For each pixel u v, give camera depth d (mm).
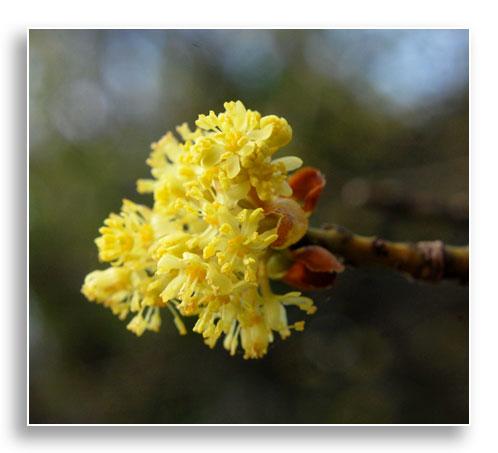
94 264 413
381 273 423
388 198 262
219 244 174
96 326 416
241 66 387
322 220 397
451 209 260
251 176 174
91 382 418
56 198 414
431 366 418
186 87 397
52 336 412
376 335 425
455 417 405
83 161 412
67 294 413
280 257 182
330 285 182
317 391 420
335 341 426
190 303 175
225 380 423
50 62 402
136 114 413
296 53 384
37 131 409
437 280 190
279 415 415
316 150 395
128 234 184
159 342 422
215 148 175
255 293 179
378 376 421
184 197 180
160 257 177
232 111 176
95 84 410
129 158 416
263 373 426
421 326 423
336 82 386
